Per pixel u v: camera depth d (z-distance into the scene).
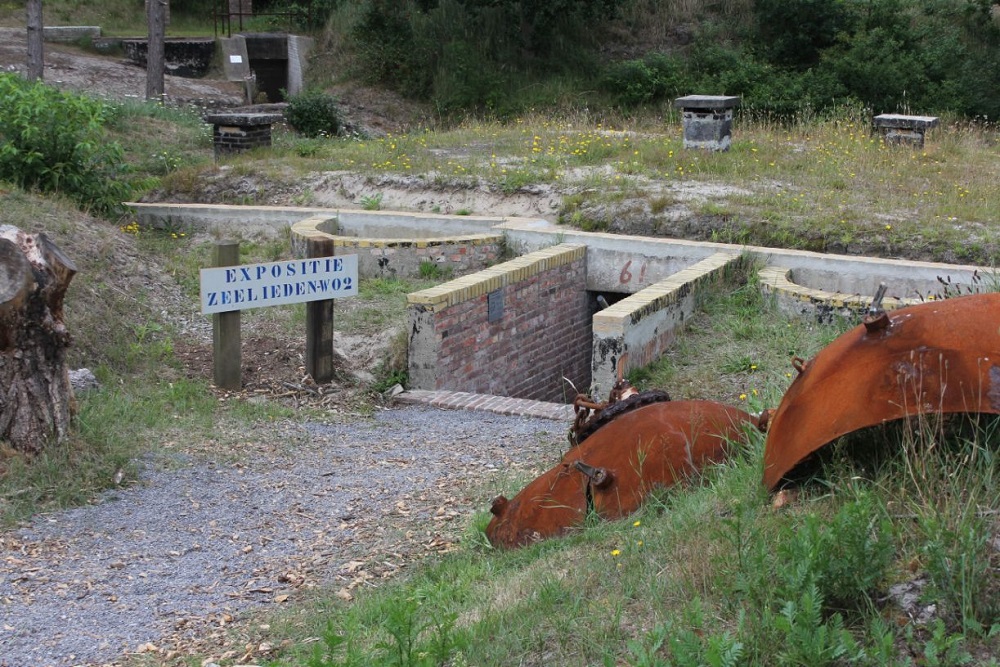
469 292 10.13
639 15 32.50
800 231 12.32
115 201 14.47
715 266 11.37
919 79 27.53
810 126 19.33
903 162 16.19
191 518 6.55
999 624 3.25
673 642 3.40
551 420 8.89
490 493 6.88
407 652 3.84
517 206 14.48
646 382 9.70
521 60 30.53
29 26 22.27
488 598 4.64
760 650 3.39
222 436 8.05
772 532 4.09
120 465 7.16
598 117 28.02
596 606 4.09
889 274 11.22
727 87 28.47
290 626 5.00
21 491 6.58
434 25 30.70
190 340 10.38
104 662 4.72
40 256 6.90
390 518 6.58
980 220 12.65
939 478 3.98
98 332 9.72
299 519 6.59
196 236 14.45
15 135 13.63
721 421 5.58
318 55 30.77
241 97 27.31
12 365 6.82
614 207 13.44
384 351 10.22
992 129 26.41
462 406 9.25
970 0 30.78
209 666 4.54
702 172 15.19
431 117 28.86
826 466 4.38
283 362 9.98
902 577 3.58
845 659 3.27
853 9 29.94
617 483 5.36
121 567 5.82
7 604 5.28
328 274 9.54
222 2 33.56
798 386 4.62
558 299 11.89
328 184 15.70
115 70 26.88
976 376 4.02
